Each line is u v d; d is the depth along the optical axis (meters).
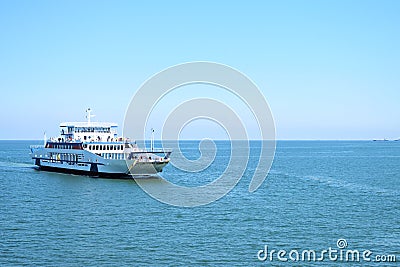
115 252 53.59
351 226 66.75
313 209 79.81
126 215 73.44
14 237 59.41
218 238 59.91
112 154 122.62
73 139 130.00
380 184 116.88
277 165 187.50
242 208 80.56
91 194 94.25
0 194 94.69
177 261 50.84
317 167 175.25
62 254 52.69
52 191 98.50
